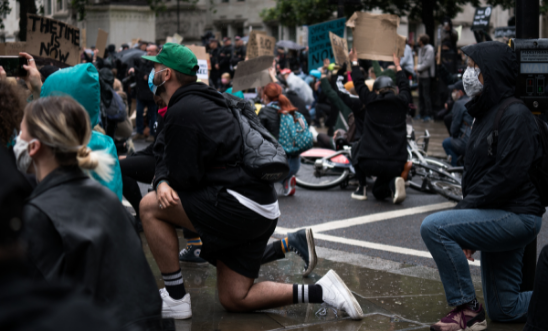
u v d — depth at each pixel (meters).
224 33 43.41
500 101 3.19
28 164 1.88
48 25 5.00
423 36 15.80
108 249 1.76
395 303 3.79
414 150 8.12
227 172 3.08
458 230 3.18
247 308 3.40
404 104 6.99
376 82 7.00
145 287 1.82
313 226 6.20
